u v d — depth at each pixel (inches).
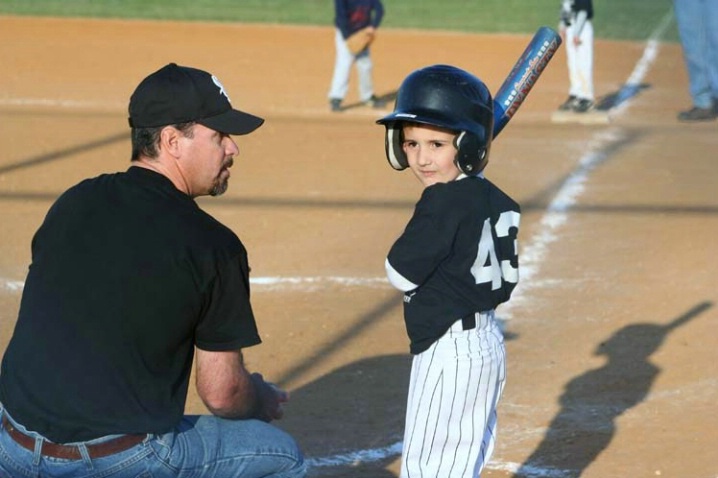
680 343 700.0
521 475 535.5
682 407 609.9
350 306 770.2
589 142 1304.1
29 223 954.1
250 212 996.6
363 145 1278.3
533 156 1227.9
